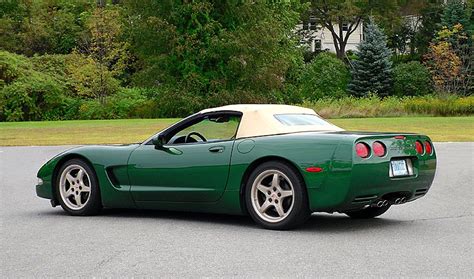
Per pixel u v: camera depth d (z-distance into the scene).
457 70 62.00
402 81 64.06
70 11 68.62
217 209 7.67
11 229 7.64
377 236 6.95
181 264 5.73
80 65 54.47
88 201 8.48
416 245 6.45
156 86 53.09
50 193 8.77
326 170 6.86
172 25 49.84
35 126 35.03
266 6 53.88
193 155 7.73
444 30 64.12
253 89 50.84
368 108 44.12
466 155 17.28
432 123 32.44
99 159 8.41
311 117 8.05
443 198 10.05
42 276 5.39
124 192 8.22
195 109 49.62
